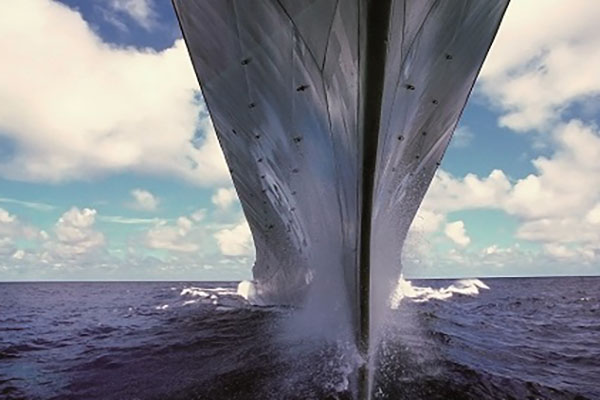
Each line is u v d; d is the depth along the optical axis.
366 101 4.27
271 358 7.15
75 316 19.64
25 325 16.22
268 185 8.41
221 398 5.52
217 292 39.44
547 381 6.63
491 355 8.34
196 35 6.02
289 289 12.10
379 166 5.02
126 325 14.88
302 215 7.32
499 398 5.68
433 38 4.92
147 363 7.95
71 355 9.55
